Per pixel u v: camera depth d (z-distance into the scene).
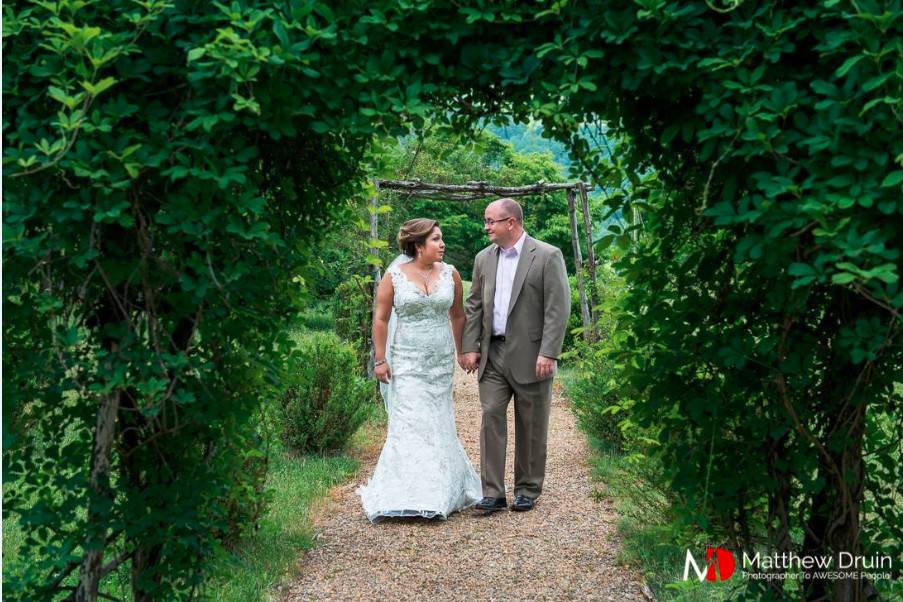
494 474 5.13
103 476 2.51
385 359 5.22
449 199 8.86
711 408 2.61
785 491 2.75
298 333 10.31
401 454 5.05
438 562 4.27
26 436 2.53
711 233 2.66
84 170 2.09
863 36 1.99
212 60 2.21
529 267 5.01
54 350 2.36
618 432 6.59
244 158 2.30
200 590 3.08
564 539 4.61
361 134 2.44
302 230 2.98
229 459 2.83
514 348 5.05
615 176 2.77
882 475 2.83
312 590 3.89
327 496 5.50
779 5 2.19
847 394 2.59
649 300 2.74
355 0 2.32
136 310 2.53
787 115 2.23
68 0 2.16
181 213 2.26
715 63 2.16
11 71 2.22
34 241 2.17
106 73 2.30
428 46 2.43
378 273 8.70
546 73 2.40
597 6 2.26
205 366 2.41
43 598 2.51
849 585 2.71
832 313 2.60
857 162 2.02
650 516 4.30
